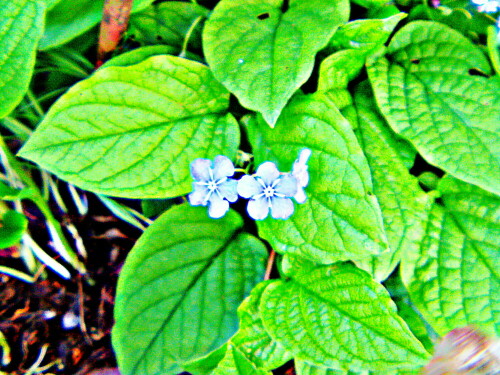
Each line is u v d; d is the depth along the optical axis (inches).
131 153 6.3
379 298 6.2
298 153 6.3
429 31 7.0
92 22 6.8
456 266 6.6
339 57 6.5
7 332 7.1
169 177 6.4
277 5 6.7
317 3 6.5
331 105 6.1
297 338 6.3
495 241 6.6
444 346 6.2
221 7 6.6
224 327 6.3
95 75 6.2
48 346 7.2
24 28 6.4
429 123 6.5
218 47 6.3
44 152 6.1
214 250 6.6
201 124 6.7
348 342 6.2
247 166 6.9
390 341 6.0
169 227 6.5
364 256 5.9
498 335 6.2
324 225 6.1
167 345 6.1
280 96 5.9
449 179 6.8
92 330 7.2
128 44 7.4
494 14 7.5
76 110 6.2
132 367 6.0
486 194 6.7
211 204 6.2
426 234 6.7
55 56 7.3
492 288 6.5
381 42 6.6
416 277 6.6
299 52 6.1
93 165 6.2
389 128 6.9
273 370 7.2
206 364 6.7
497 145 6.3
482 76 6.7
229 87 6.1
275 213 6.2
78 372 7.1
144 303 6.2
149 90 6.4
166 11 7.2
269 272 6.7
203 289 6.4
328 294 6.4
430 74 6.8
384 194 6.7
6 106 6.4
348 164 6.0
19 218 6.6
